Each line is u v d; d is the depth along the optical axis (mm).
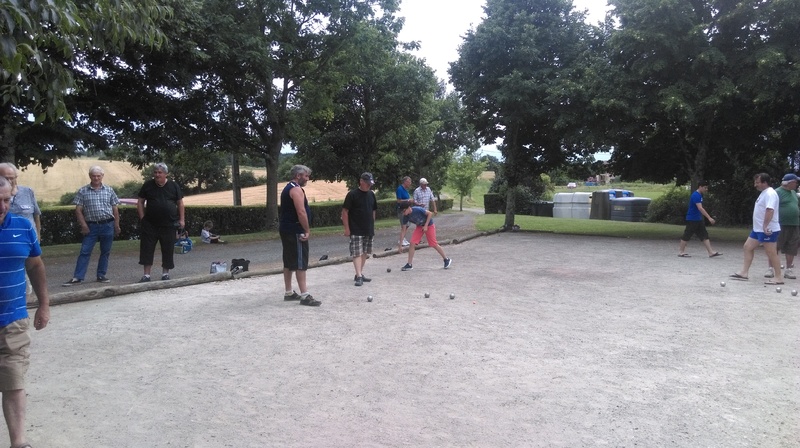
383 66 24031
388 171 34312
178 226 9312
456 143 40156
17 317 3225
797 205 9664
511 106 19219
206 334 5906
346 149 29094
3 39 3621
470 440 3490
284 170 63656
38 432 3557
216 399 4141
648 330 6176
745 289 8727
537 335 5949
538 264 11695
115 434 3543
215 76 17766
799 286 8953
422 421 3771
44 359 5059
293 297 7688
